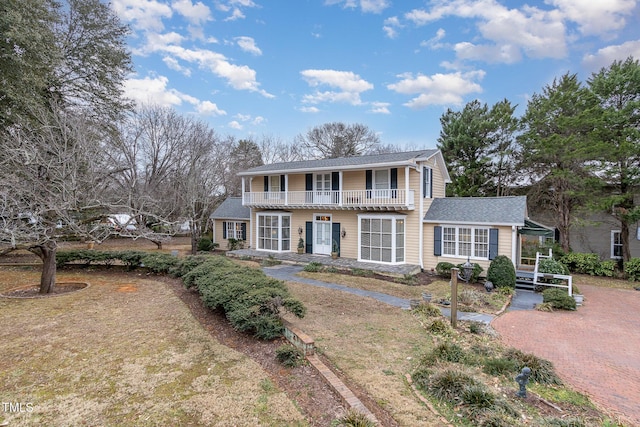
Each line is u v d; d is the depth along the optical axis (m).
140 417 4.55
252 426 4.36
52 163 10.07
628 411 5.09
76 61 16.28
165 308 9.80
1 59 10.54
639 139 15.67
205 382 5.52
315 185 19.83
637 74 16.11
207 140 31.98
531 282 13.98
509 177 23.78
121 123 20.86
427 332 8.16
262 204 20.98
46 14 11.80
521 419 4.64
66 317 8.93
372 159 18.52
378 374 5.89
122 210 12.45
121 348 6.91
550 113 19.36
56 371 5.89
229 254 21.11
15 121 11.55
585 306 11.54
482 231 15.12
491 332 8.34
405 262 17.09
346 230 18.69
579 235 20.36
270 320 7.27
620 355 7.27
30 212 9.68
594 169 17.00
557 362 6.88
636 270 15.93
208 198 26.02
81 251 16.25
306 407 4.80
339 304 10.49
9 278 14.05
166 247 27.12
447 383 5.30
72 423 4.41
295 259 18.39
